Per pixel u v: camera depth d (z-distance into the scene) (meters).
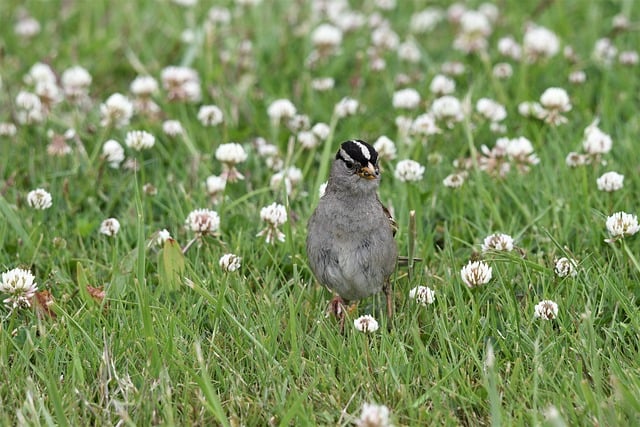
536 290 9.85
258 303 9.58
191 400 8.31
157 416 7.99
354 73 15.31
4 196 11.77
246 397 8.36
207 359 8.83
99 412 8.11
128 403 8.05
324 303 9.95
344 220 9.36
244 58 15.51
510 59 15.79
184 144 13.14
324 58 15.80
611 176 10.96
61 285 10.15
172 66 16.00
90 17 17.67
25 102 13.27
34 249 10.55
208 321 9.52
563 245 10.70
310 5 17.83
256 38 16.67
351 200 9.31
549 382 8.31
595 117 13.88
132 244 11.08
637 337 8.98
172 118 14.12
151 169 12.73
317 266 9.61
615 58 15.55
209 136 13.56
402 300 9.95
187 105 14.45
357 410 8.05
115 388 8.35
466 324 9.27
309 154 13.20
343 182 9.31
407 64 15.97
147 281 10.05
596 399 7.89
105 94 15.16
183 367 8.39
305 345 9.09
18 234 10.68
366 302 10.18
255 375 8.69
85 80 13.85
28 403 7.86
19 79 15.24
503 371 8.68
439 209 11.69
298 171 11.98
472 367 8.66
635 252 10.41
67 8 17.61
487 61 14.98
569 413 7.89
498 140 12.16
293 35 16.83
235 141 13.42
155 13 17.56
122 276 9.92
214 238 10.60
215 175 12.59
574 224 11.05
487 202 11.24
